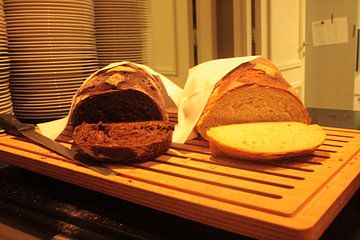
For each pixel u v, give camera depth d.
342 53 2.25
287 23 1.53
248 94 0.56
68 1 0.68
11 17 0.68
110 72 0.57
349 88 2.29
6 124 0.61
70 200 0.48
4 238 0.47
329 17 2.22
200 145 0.53
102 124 0.51
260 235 0.31
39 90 0.71
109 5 0.77
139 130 0.50
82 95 0.55
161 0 1.33
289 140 0.48
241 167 0.43
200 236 0.38
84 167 0.46
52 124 0.61
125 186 0.41
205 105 0.55
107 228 0.41
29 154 0.52
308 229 0.30
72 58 0.71
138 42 0.83
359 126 0.71
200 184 0.39
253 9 1.31
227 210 0.33
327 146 0.50
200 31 1.30
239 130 0.52
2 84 0.65
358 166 0.43
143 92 0.54
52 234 0.43
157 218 0.42
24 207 0.47
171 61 1.37
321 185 0.37
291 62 1.60
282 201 0.34
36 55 0.69
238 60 0.59
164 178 0.41
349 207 0.43
